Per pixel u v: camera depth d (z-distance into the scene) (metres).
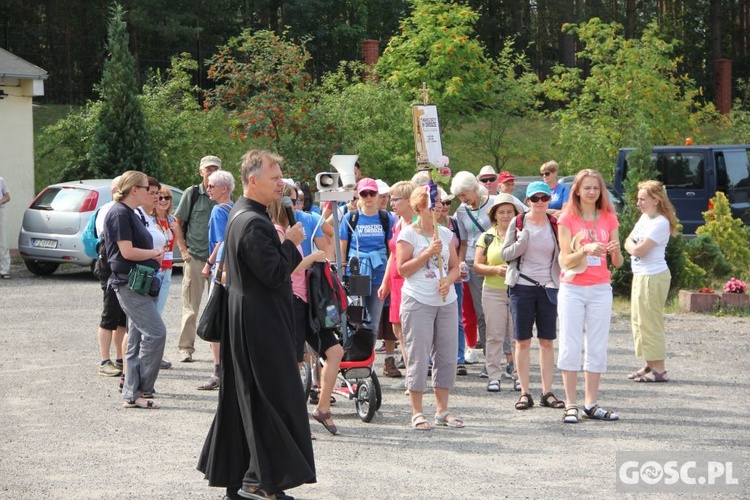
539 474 7.31
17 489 6.91
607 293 9.10
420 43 28.45
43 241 19.64
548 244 9.47
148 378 9.55
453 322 8.84
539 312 9.57
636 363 11.97
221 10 48.78
